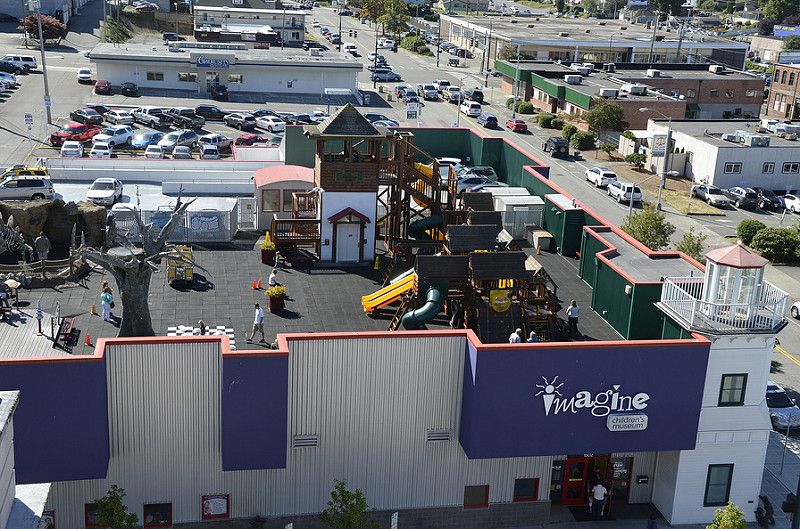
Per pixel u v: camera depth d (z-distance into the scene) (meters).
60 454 28.28
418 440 31.58
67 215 45.50
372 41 168.50
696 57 150.00
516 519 33.56
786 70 116.69
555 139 95.88
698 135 89.69
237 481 30.89
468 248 37.56
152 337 28.73
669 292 32.41
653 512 34.25
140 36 150.12
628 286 34.31
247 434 29.33
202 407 29.69
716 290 31.30
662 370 30.92
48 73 111.31
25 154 79.56
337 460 31.23
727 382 32.09
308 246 44.03
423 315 33.53
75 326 33.78
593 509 34.12
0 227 40.84
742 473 33.53
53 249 44.84
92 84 108.44
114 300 36.50
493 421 30.34
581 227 43.09
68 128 83.81
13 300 35.62
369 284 39.62
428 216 46.69
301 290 38.50
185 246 40.56
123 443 29.58
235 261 41.47
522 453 30.98
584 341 32.91
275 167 50.12
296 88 113.69
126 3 169.00
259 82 112.31
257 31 135.88
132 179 70.62
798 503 30.00
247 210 47.97
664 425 31.66
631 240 38.97
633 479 34.84
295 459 30.95
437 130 61.66
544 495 33.59
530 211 45.44
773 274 64.75
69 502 30.20
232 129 95.19
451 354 30.64
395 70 139.88
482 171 59.50
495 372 29.77
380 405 30.80
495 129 106.00
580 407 30.81
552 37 148.75
